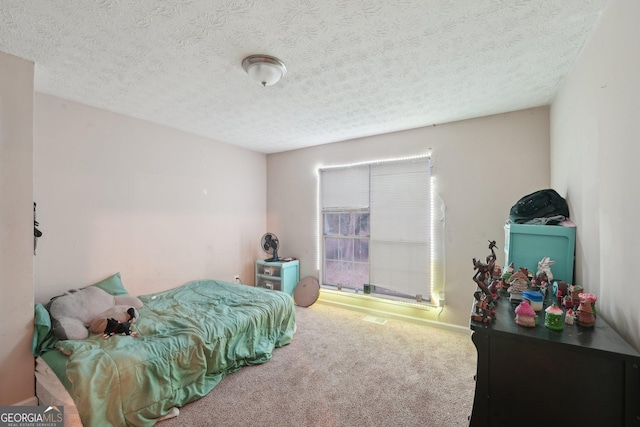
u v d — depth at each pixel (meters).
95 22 1.43
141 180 2.99
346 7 1.33
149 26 1.47
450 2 1.30
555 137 2.37
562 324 1.18
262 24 1.46
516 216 2.05
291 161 4.36
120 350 1.75
